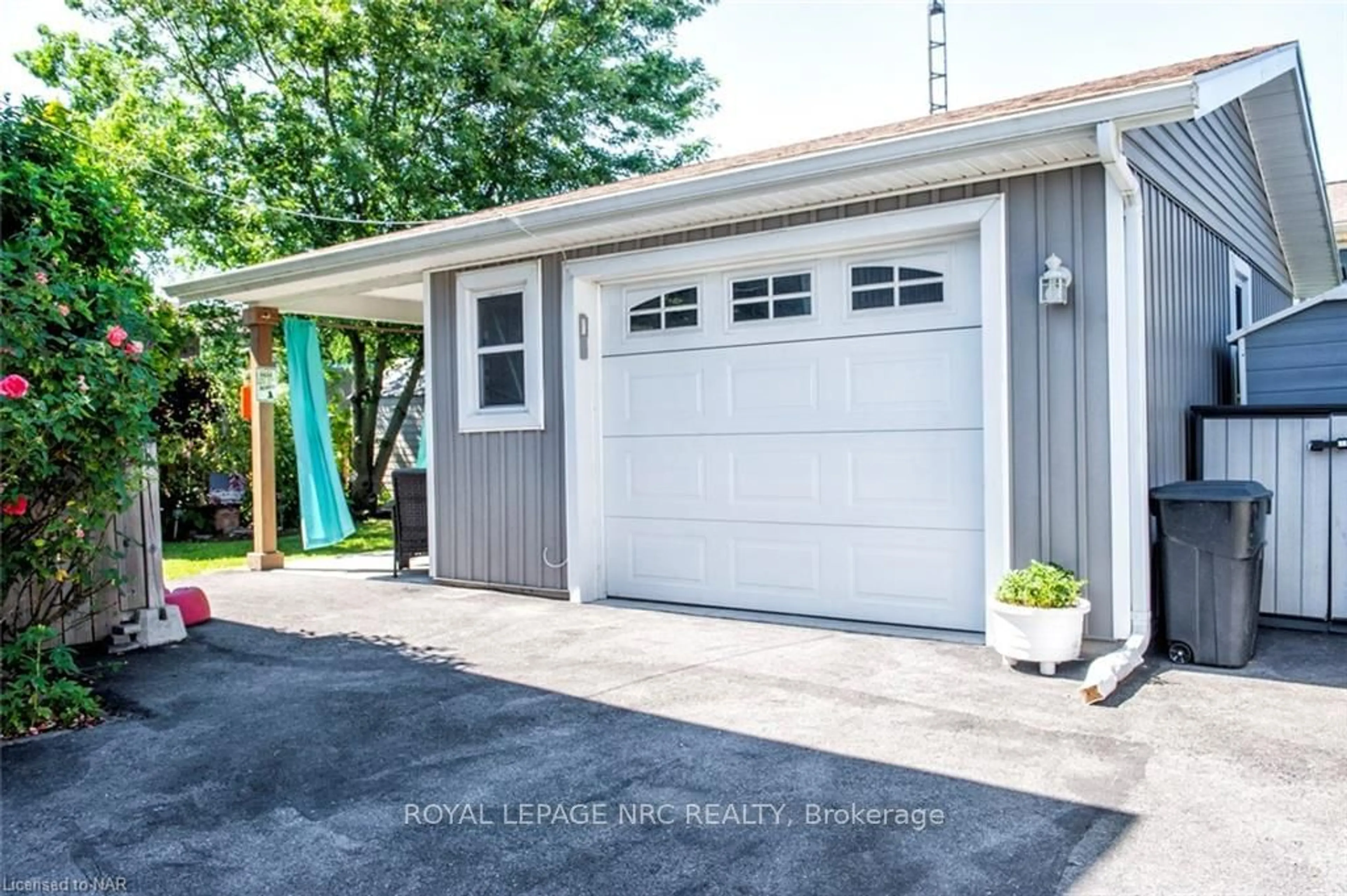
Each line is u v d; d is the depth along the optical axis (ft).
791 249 18.42
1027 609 14.20
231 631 18.99
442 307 24.66
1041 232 15.57
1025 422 15.79
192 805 10.01
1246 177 26.53
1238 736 11.45
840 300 18.52
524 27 49.42
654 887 8.03
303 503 29.84
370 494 47.93
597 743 11.69
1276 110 24.99
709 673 14.88
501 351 23.66
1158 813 9.25
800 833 8.99
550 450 22.45
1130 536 14.99
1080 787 9.95
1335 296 20.38
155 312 18.72
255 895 8.01
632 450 21.79
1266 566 18.07
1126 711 12.51
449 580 25.05
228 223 44.83
